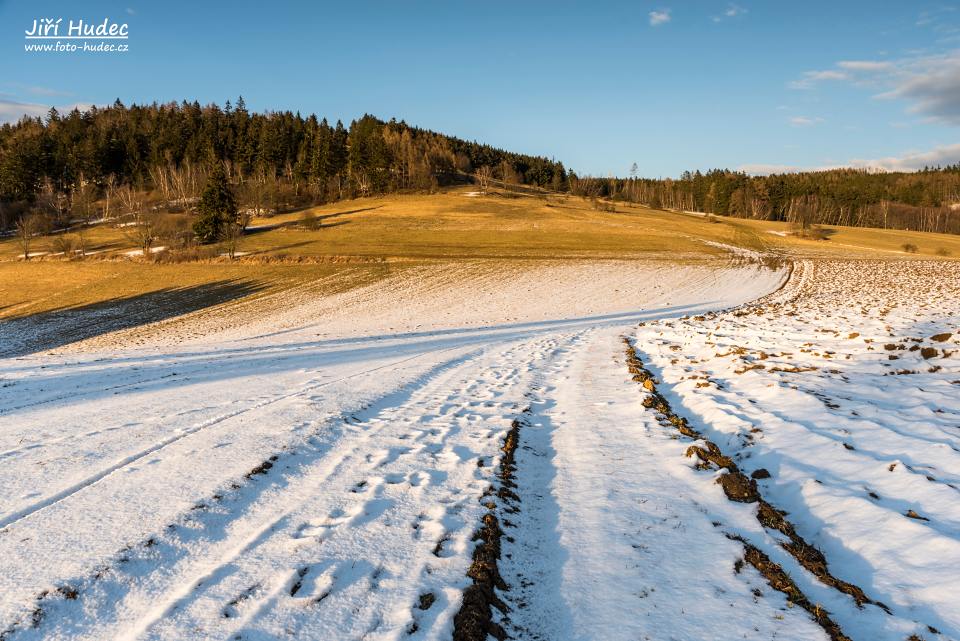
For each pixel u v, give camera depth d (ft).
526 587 12.79
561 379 37.24
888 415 21.49
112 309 134.62
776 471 18.38
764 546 14.06
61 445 21.40
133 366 48.16
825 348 36.45
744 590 12.26
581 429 24.81
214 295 143.54
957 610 10.80
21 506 15.64
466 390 33.88
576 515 16.21
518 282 145.59
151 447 20.84
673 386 31.83
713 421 24.32
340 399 29.99
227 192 224.74
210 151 363.76
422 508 16.05
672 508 16.29
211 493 16.39
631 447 21.80
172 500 15.92
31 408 29.89
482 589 12.15
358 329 97.71
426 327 95.20
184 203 315.17
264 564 12.84
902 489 15.53
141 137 390.63
